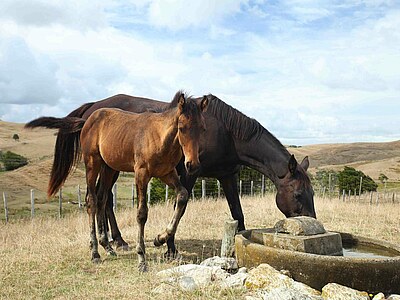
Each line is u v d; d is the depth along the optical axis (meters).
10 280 5.29
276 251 4.76
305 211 6.27
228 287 4.45
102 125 6.43
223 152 6.78
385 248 5.62
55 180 7.30
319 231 5.34
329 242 5.20
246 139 6.66
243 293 4.33
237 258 5.38
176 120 5.28
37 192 26.09
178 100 5.32
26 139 51.47
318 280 4.50
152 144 5.51
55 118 7.03
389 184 40.69
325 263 4.47
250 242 5.18
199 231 8.70
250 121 6.68
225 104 6.83
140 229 5.65
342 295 4.04
